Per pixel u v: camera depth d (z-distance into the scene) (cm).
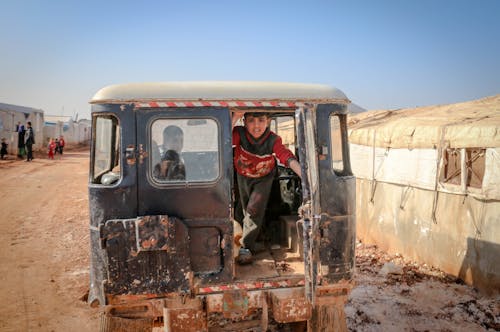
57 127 3866
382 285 571
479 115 634
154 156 324
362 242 822
